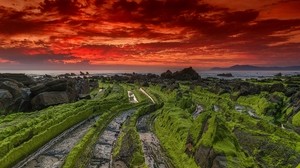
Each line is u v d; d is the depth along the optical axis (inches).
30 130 1283.2
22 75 2935.5
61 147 1336.1
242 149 1058.7
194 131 1230.9
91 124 1884.8
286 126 1894.7
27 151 1190.9
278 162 984.3
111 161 1226.6
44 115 1635.1
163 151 1327.5
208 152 999.0
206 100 3127.5
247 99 2878.9
